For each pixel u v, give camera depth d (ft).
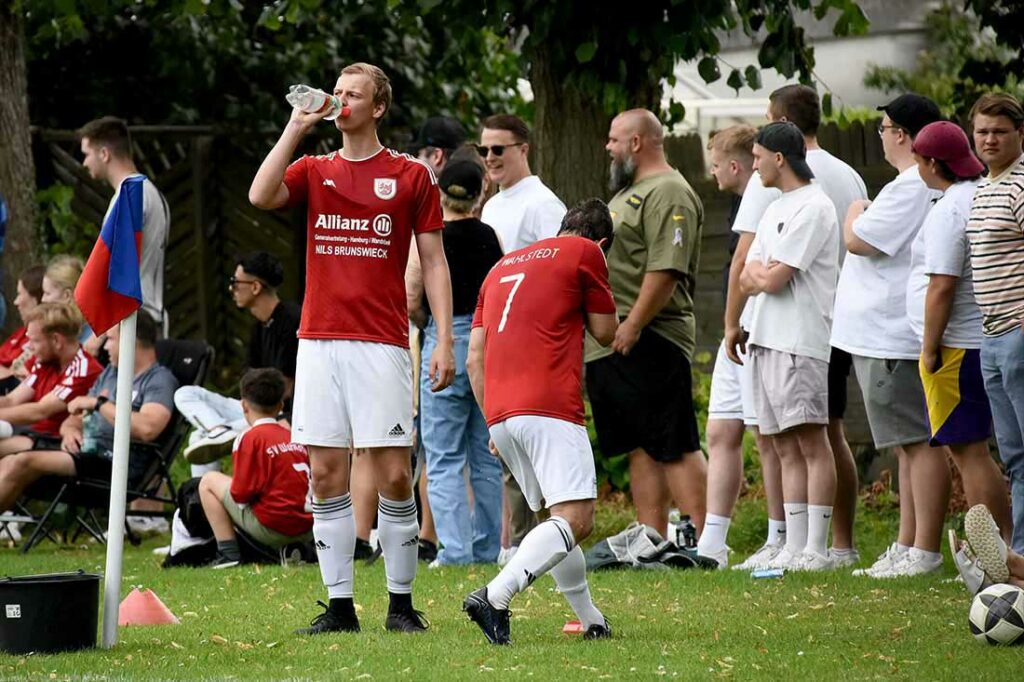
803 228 98.48
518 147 111.86
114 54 193.98
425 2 135.13
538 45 133.08
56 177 182.39
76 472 123.34
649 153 106.42
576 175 135.33
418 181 78.54
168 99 195.42
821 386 99.09
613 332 76.48
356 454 113.91
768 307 99.86
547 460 74.23
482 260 107.24
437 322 79.87
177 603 92.17
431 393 107.24
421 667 68.54
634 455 106.42
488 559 110.01
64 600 73.36
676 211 103.45
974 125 84.12
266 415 113.70
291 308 127.85
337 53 195.00
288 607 89.61
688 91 219.41
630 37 128.06
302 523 112.68
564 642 75.61
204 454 124.77
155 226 136.36
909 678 64.90
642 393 104.73
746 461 144.46
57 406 130.00
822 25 224.94
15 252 158.20
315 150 189.57
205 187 182.70
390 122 197.77
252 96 193.36
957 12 218.79
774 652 71.82
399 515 79.25
